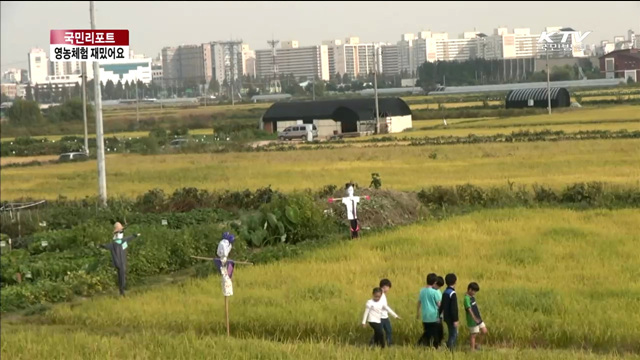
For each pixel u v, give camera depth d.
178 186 65.88
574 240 34.62
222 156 87.56
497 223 39.88
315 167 72.25
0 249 41.44
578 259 30.95
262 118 123.38
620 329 21.92
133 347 22.20
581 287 26.42
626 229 36.88
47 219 51.41
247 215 43.22
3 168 92.69
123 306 28.28
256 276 31.45
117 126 159.50
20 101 180.38
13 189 70.62
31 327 26.98
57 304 31.39
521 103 97.12
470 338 21.97
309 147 91.06
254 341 22.28
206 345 21.83
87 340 23.33
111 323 26.69
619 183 50.38
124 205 54.78
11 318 29.53
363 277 29.94
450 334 21.83
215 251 38.81
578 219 40.25
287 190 58.62
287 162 77.56
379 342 22.23
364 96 185.50
